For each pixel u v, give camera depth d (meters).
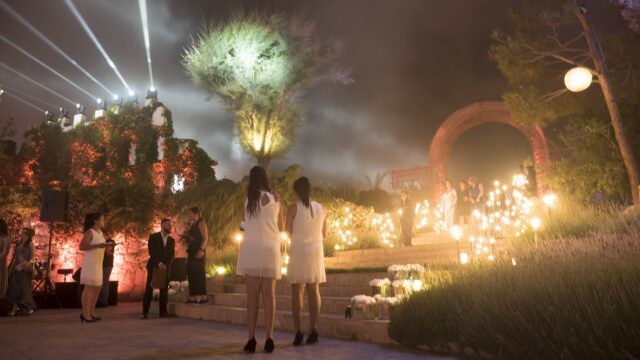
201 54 17.02
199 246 8.80
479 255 6.73
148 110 23.38
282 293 8.16
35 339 5.38
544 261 4.68
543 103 13.98
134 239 14.03
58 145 24.80
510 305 3.78
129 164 23.17
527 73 13.91
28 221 13.42
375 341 4.98
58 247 13.36
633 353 2.84
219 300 8.58
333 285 7.82
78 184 14.38
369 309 5.31
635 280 3.43
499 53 14.31
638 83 13.10
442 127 20.81
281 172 16.44
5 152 23.70
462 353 4.07
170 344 4.92
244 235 4.56
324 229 5.21
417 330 4.44
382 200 17.27
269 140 17.05
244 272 4.42
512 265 5.00
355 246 13.61
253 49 16.56
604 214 8.41
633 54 13.32
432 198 20.88
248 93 16.80
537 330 3.42
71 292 11.23
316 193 17.19
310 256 4.94
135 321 7.73
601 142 13.02
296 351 4.39
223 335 5.73
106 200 13.85
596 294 3.33
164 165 21.89
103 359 3.99
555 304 3.45
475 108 19.95
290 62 16.84
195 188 15.51
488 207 11.67
